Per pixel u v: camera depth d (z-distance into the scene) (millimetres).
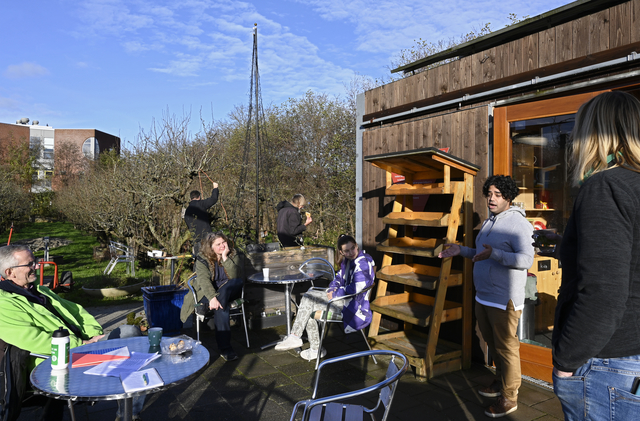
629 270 1157
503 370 3016
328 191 13703
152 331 2318
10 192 17562
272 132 16984
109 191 10234
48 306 2809
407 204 4594
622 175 1199
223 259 4363
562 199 3518
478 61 4148
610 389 1200
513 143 3797
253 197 10430
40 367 2061
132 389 1775
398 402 3268
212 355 4363
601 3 3543
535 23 4000
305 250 5621
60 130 40469
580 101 3291
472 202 3873
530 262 2881
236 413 3125
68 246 15438
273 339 4875
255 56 7391
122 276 9094
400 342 4230
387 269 4344
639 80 3000
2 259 2605
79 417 3055
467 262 3859
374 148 5305
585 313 1153
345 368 3969
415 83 4836
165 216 8281
